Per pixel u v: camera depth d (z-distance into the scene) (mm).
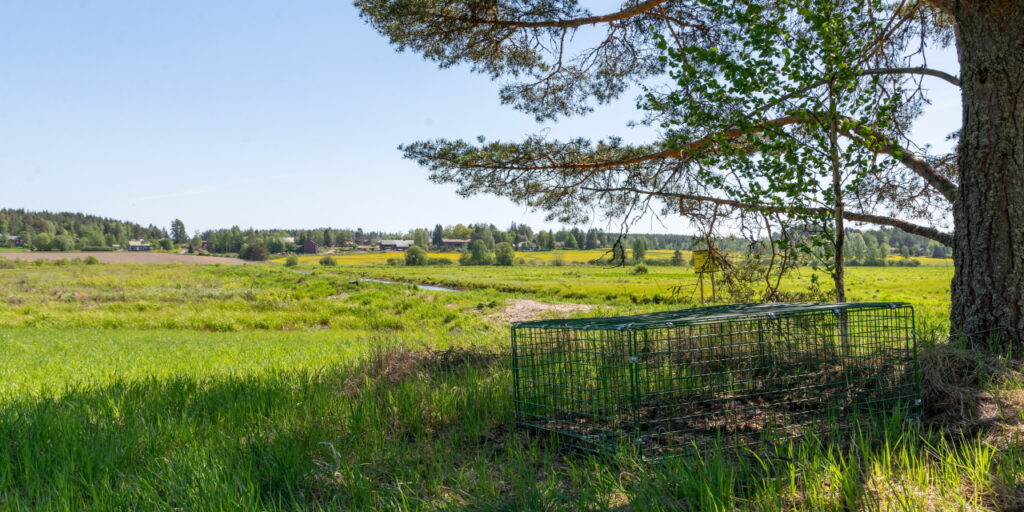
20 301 39625
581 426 4543
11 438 4473
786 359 4949
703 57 6484
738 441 3953
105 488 3459
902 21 8953
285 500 3441
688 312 4500
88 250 182750
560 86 10297
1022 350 5535
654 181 9156
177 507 3277
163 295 42719
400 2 8570
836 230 6523
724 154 6738
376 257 177000
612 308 24156
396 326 26422
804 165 6312
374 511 3117
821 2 6379
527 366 5082
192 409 5523
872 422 4160
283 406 5426
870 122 7043
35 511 3141
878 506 2768
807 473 3178
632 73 10031
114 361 13609
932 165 8797
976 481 3021
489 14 9078
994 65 5855
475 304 30203
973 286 5938
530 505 3125
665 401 4695
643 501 3051
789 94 6320
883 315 4836
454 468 3936
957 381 4820
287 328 27016
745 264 8422
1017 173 5770
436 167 9508
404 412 5109
